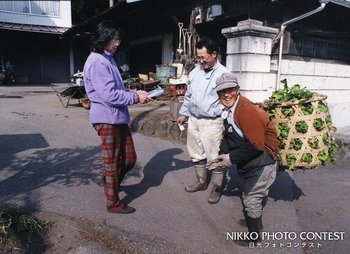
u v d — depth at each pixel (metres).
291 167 3.01
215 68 3.49
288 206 3.81
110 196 3.27
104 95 2.97
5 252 2.70
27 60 22.22
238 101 2.71
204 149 3.68
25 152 5.34
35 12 21.52
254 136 2.57
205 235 3.08
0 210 3.24
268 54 6.50
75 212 3.34
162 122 6.60
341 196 4.21
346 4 6.98
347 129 7.25
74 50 23.67
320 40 7.89
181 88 9.88
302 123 2.95
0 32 20.80
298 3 7.07
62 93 9.99
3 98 12.07
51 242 2.86
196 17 10.27
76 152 5.41
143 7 11.64
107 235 2.98
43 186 3.98
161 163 5.07
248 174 2.87
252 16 8.03
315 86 8.01
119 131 3.23
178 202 3.74
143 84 10.77
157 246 2.86
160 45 14.22
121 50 17.47
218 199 3.76
